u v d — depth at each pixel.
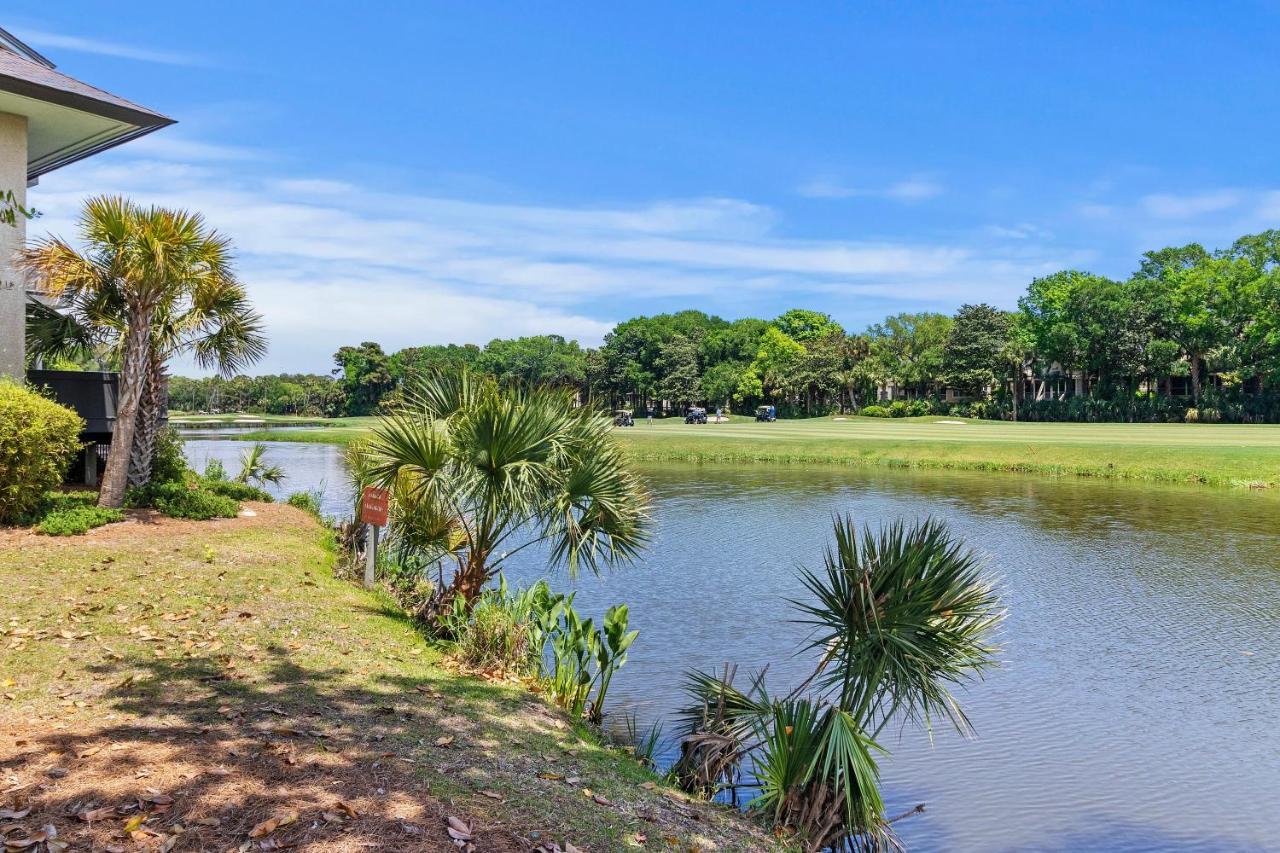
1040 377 111.94
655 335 146.75
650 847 5.08
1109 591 16.59
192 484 18.19
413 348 166.62
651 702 10.02
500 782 5.57
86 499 14.67
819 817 6.64
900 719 10.08
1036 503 30.11
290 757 5.29
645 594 15.85
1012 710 10.34
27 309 16.05
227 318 16.17
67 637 7.67
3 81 14.49
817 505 29.66
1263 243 89.69
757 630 13.37
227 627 8.62
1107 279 99.81
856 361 125.25
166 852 3.99
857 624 7.20
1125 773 8.53
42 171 21.41
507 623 9.37
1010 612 14.99
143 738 5.43
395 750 5.78
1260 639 13.27
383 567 12.60
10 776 4.68
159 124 16.86
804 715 6.98
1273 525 24.84
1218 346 89.19
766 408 107.62
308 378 172.12
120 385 14.32
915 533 7.28
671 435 66.44
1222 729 9.70
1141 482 37.56
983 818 7.61
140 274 13.53
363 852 4.20
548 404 9.67
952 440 56.03
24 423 12.44
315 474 38.75
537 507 9.70
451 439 9.46
